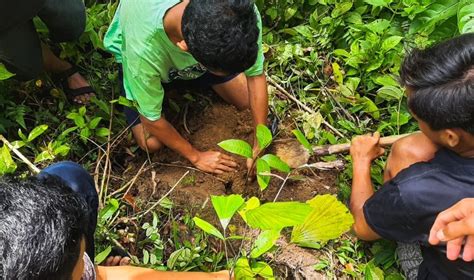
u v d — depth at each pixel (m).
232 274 1.63
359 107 2.25
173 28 1.66
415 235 1.58
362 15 2.49
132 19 1.75
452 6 2.32
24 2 1.82
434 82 1.37
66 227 0.85
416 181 1.49
